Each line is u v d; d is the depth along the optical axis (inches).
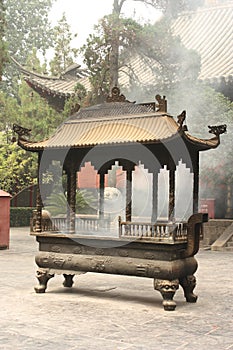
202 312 274.7
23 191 1125.1
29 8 1897.1
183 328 240.2
